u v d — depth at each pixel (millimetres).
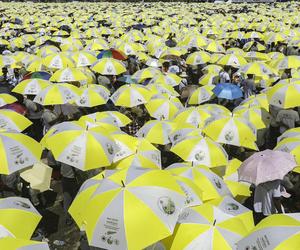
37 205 9406
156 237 5105
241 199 7613
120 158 7852
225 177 8062
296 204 8867
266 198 7117
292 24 31078
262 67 13836
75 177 8438
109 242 5141
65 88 11297
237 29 28781
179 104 11125
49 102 10844
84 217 5477
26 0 81625
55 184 10188
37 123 12359
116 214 5234
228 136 8711
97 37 24859
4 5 63188
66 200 8609
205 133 8867
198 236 5453
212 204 6387
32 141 7863
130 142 8180
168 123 9633
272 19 32906
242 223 5789
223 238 5434
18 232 5590
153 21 32906
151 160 7961
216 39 24500
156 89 12445
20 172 8125
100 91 11984
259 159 7027
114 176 5785
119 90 11562
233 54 15906
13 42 22188
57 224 8977
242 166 7207
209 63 17328
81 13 42500
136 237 5082
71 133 7699
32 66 15516
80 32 26750
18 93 12570
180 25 32156
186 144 8172
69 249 8289
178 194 5652
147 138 9344
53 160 9805
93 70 14766
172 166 7586
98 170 8367
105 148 7605
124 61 17000
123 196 5375
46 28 29438
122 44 19266
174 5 59438
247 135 8781
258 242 5031
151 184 5617
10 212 5820
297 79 10781
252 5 55438
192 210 5938
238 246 5246
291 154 7348
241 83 14562
